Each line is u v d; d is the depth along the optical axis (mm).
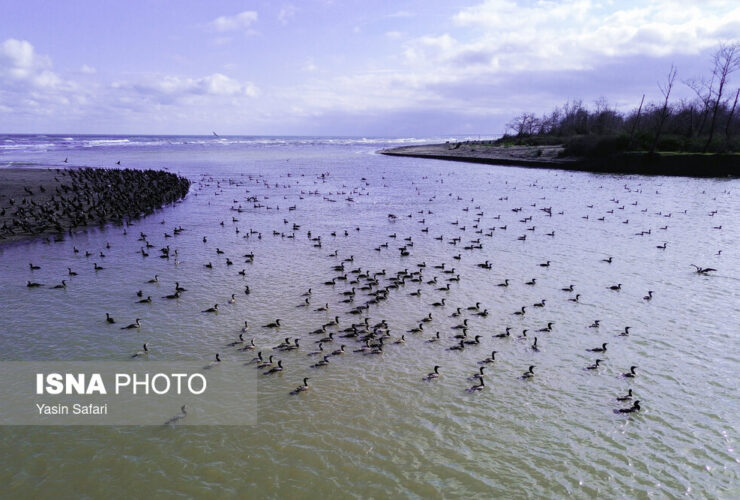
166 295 40344
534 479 20266
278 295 40625
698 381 27734
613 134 147125
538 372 28641
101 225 67312
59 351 30516
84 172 107250
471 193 101312
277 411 24656
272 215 77188
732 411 24969
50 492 19344
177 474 20375
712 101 144500
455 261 51375
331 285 43094
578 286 43406
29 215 67500
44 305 38000
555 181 118688
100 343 31672
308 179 124938
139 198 81688
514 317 36438
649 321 35844
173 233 63438
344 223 71312
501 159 162750
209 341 32094
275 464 20984
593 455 21734
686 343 32344
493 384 27312
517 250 55906
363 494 19375
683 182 112250
